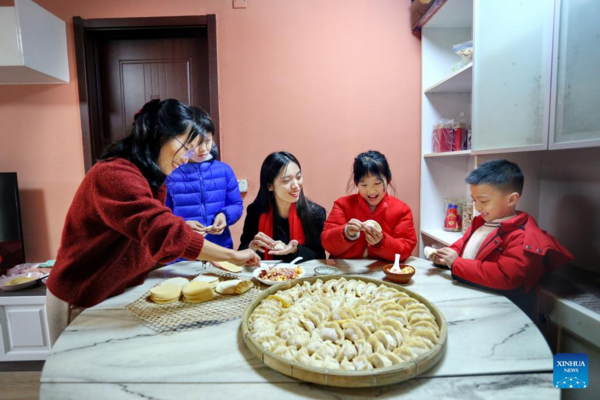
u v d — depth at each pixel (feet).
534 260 2.97
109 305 2.83
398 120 6.91
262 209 4.83
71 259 2.86
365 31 6.73
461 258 3.31
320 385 1.80
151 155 2.86
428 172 6.84
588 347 2.63
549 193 4.17
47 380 1.87
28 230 6.97
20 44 5.53
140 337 2.31
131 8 6.57
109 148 2.81
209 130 3.22
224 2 6.60
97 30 6.64
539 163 4.26
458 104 6.78
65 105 6.70
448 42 6.61
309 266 3.92
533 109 3.41
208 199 5.71
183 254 2.51
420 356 1.85
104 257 2.95
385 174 4.14
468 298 2.90
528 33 3.46
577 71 2.84
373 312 2.45
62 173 6.84
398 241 4.01
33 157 6.82
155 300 2.88
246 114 6.83
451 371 1.90
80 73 6.59
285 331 2.19
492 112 4.15
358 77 6.82
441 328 2.18
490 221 3.47
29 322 5.60
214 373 1.91
